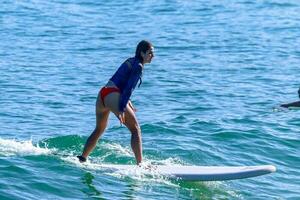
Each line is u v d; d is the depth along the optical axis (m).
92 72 63.78
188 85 58.91
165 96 55.16
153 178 34.84
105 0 105.44
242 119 46.91
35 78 60.59
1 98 53.34
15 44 74.81
